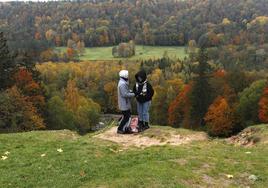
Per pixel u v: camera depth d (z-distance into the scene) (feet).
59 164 57.06
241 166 56.49
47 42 584.81
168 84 376.27
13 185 50.01
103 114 445.37
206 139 78.38
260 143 74.54
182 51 603.67
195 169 54.08
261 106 231.50
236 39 552.41
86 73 475.31
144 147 68.74
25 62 251.19
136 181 47.83
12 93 200.95
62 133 81.20
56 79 456.45
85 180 50.83
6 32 587.27
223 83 280.92
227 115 239.30
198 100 250.78
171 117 283.59
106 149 65.41
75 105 359.25
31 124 198.08
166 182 47.88
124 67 497.05
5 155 63.62
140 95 75.46
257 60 447.83
